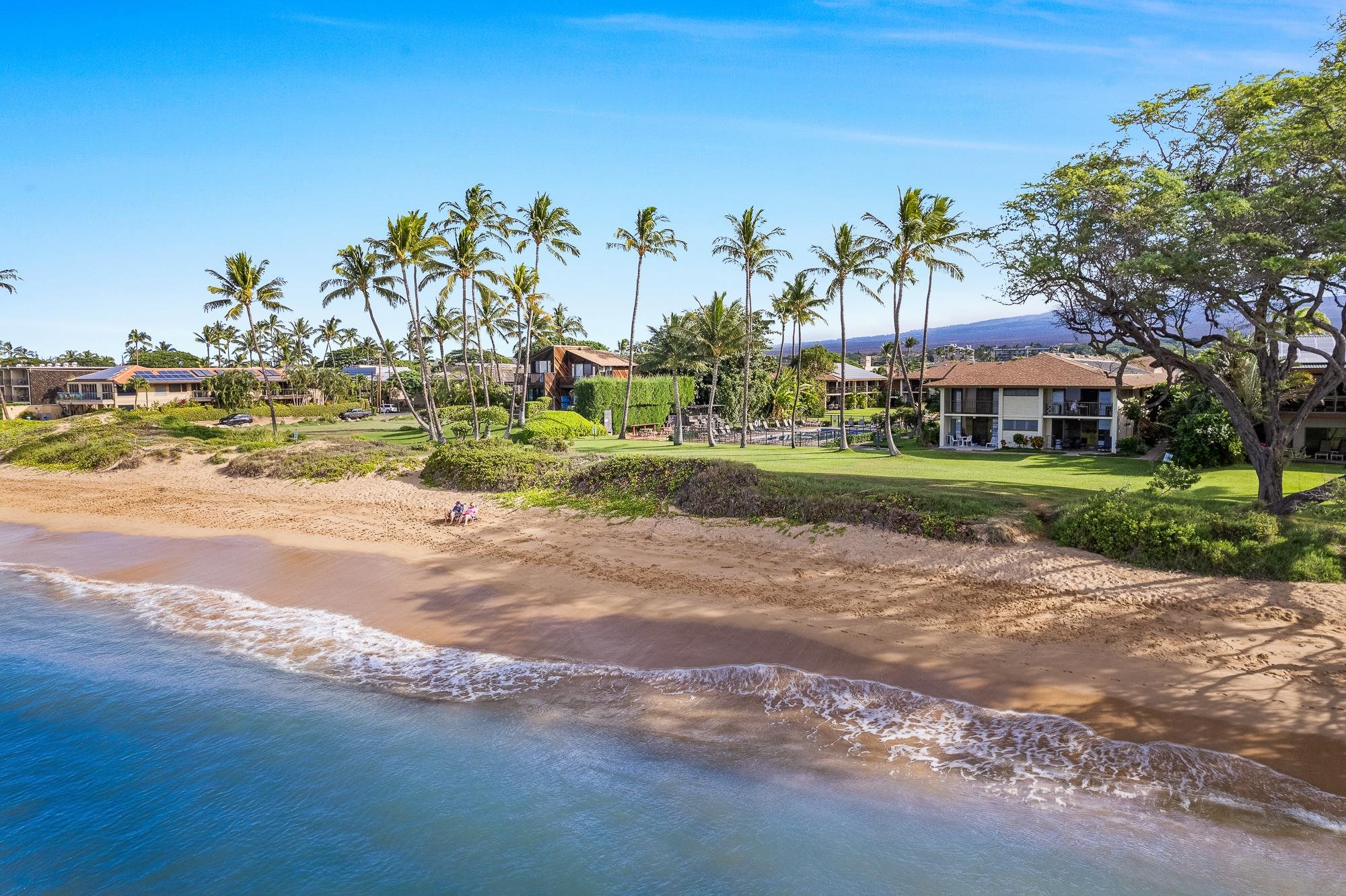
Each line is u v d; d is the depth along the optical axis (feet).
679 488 92.63
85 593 70.90
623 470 99.76
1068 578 63.87
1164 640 52.95
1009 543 70.18
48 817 37.81
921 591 63.93
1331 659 49.24
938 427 189.16
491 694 48.55
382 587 69.97
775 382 259.19
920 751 40.96
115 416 204.33
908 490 82.89
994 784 37.91
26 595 70.64
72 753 42.98
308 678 51.52
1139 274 71.10
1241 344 79.97
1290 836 33.63
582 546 80.33
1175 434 144.56
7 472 149.59
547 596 65.82
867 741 42.14
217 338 480.64
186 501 113.39
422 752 42.22
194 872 33.96
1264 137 65.92
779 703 46.47
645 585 67.82
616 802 37.42
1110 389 164.66
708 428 198.80
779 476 95.91
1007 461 142.20
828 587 65.72
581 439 200.03
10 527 102.12
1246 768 38.55
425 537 87.25
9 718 46.78
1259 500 78.69
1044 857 32.63
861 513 78.48
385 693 49.16
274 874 33.60
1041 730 42.57
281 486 120.47
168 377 341.00
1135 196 72.79
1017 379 173.78
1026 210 81.56
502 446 124.57
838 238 160.97
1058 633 54.90
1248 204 62.18
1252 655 50.29
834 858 32.99
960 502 77.46
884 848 33.58
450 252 169.58
